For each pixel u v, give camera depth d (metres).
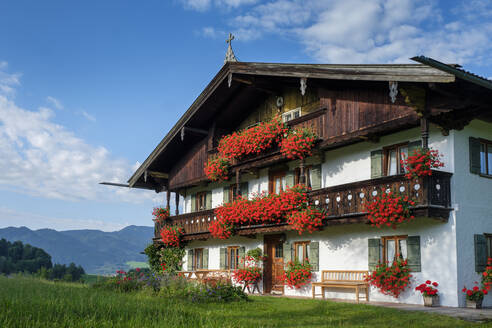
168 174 26.92
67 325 7.89
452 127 14.56
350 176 17.78
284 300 15.16
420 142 15.36
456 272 13.96
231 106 22.86
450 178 14.45
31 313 8.52
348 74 15.05
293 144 17.86
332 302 14.41
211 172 22.00
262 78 20.09
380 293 15.97
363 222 15.48
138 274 16.75
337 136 16.81
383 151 16.59
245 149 20.59
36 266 68.75
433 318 11.12
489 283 14.05
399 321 10.69
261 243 21.52
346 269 17.31
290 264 19.30
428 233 14.79
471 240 14.54
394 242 15.93
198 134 24.30
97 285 16.41
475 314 11.87
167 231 25.28
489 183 15.48
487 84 12.43
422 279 14.77
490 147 15.88
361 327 9.73
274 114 21.50
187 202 27.62
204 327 8.39
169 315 9.27
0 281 16.16
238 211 20.09
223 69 20.69
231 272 22.34
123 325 8.20
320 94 17.75
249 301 14.52
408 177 13.90
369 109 15.74
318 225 16.89
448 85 12.56
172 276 16.16
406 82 13.51
